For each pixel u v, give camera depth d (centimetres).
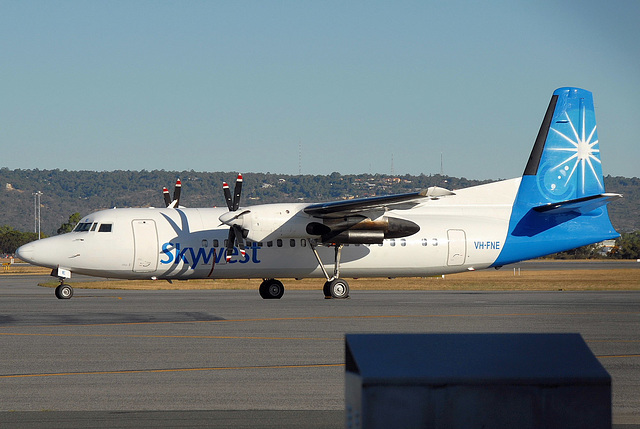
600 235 11438
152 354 4747
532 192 11356
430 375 1600
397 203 9669
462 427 1600
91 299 9988
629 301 9469
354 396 1653
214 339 5481
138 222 10256
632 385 3697
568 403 1605
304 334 5769
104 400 3334
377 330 5991
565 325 6294
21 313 7550
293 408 3162
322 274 10794
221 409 3141
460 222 11062
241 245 9994
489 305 8669
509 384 1600
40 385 3706
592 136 11519
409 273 11069
